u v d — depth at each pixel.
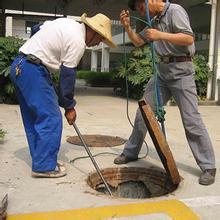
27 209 2.75
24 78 3.27
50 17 14.63
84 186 3.26
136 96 10.48
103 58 29.31
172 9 3.28
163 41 3.43
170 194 3.16
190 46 3.39
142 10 3.45
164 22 3.34
